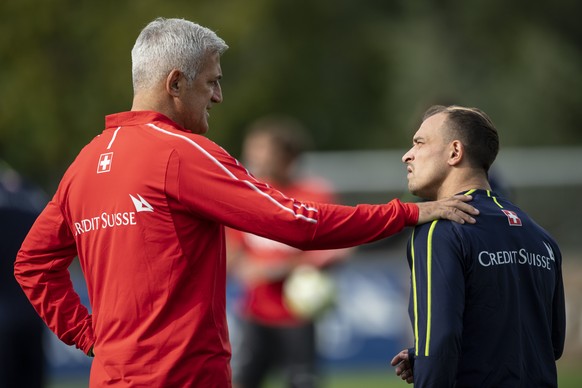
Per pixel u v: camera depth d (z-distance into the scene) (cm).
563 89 8294
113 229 1464
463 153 1478
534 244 1468
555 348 1552
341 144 7962
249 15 6962
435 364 1367
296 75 7769
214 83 1555
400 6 8500
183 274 1449
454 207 1440
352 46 8169
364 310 3941
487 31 8438
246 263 2812
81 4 6888
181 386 1438
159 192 1445
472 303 1413
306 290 2766
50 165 6856
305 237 1445
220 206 1443
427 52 8056
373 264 3972
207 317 1462
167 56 1505
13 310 2511
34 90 6662
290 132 2898
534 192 4547
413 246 1441
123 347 1450
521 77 8244
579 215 4509
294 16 7881
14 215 2509
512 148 7919
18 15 6731
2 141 6725
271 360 2817
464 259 1407
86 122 6800
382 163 4559
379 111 8025
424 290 1403
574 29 9331
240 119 7131
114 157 1480
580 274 4000
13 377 2523
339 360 3906
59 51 6962
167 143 1459
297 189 2884
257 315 2798
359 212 1456
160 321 1445
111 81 6775
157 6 6806
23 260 1585
